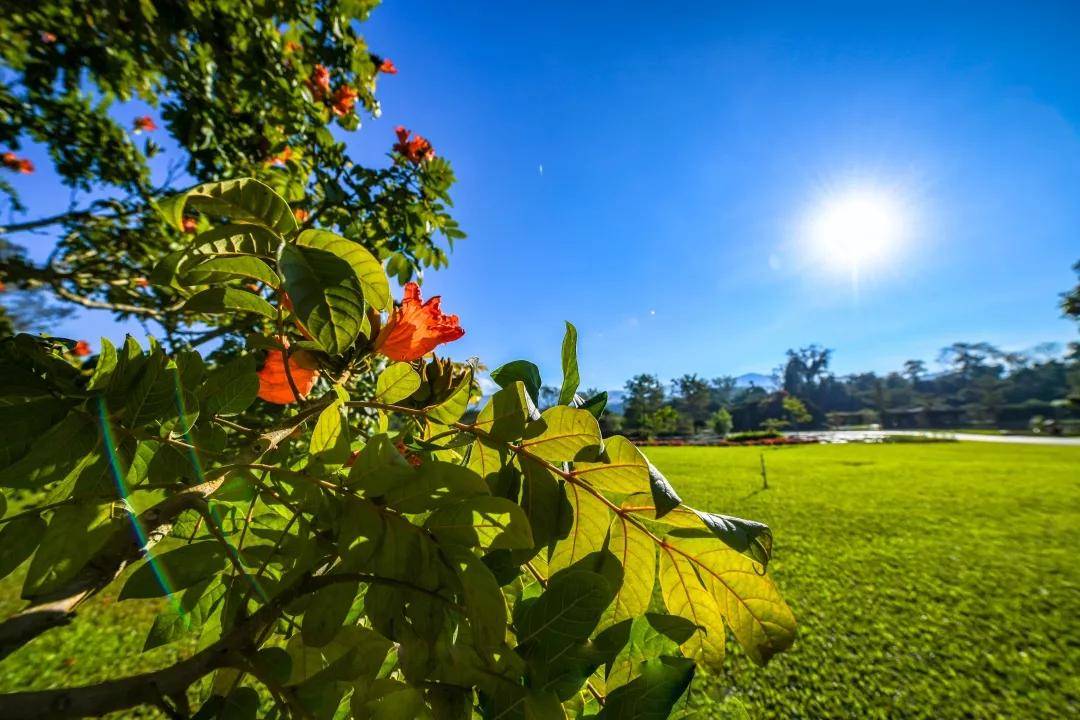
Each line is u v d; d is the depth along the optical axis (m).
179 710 0.40
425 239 3.10
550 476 0.71
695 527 0.74
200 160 3.28
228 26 3.21
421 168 3.06
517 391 0.69
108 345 0.64
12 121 4.13
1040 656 4.18
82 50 3.54
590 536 0.76
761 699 3.74
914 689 3.81
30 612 0.33
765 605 0.79
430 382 0.85
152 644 0.67
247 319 2.30
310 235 0.59
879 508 10.96
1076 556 7.05
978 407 69.25
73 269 4.19
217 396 0.69
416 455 0.80
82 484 0.54
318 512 0.55
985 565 6.71
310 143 3.10
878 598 5.62
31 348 0.59
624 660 0.73
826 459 24.59
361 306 0.53
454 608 0.51
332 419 0.57
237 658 0.46
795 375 87.44
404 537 0.52
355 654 0.54
